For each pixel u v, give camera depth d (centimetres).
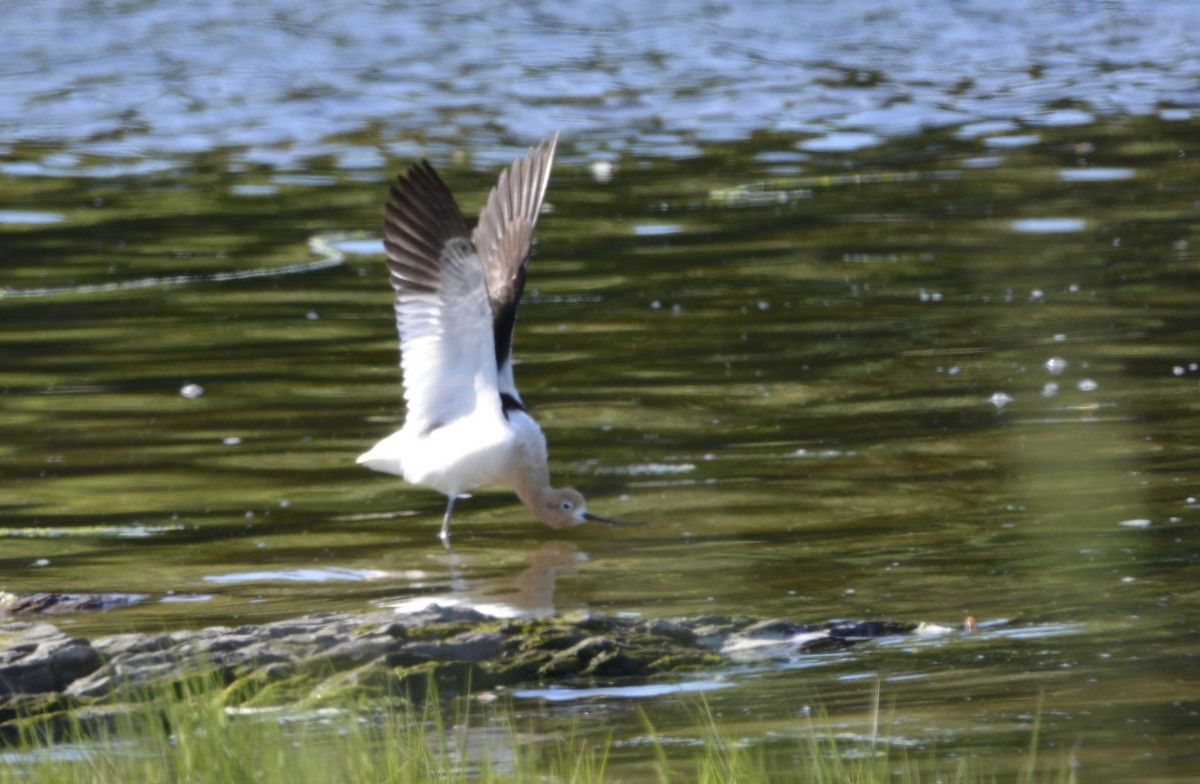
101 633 992
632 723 834
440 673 900
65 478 1323
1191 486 1243
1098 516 1180
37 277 2067
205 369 1642
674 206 2470
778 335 1756
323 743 799
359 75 3625
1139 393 1509
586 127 3153
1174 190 2475
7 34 3956
